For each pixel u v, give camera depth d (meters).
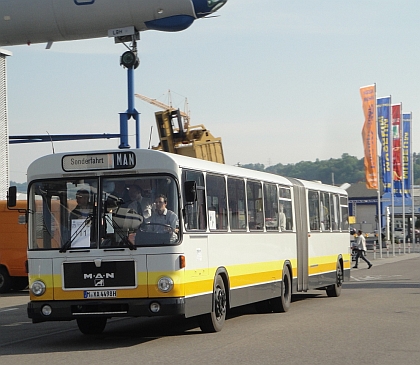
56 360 10.85
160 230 12.23
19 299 24.69
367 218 106.69
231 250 14.91
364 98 47.53
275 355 10.87
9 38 30.28
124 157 12.48
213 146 30.69
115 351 11.68
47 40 30.34
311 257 21.11
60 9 29.23
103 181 12.52
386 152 55.09
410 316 16.30
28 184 12.76
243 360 10.41
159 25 29.30
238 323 15.66
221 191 14.66
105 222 12.34
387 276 33.88
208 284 13.49
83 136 33.34
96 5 29.03
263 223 17.23
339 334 13.31
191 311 12.55
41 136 35.00
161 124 30.22
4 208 27.17
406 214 103.81
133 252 12.16
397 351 11.21
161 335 13.81
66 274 12.30
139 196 12.42
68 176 12.61
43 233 12.53
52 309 12.28
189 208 12.81
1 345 12.95
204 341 12.62
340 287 23.95
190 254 12.62
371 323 15.00
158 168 12.42
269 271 17.41
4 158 36.22
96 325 14.43
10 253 27.09
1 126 36.09
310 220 21.34
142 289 12.09
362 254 42.88
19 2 29.50
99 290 12.17
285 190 19.27
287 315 17.31
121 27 29.44
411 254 63.75
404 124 59.50
